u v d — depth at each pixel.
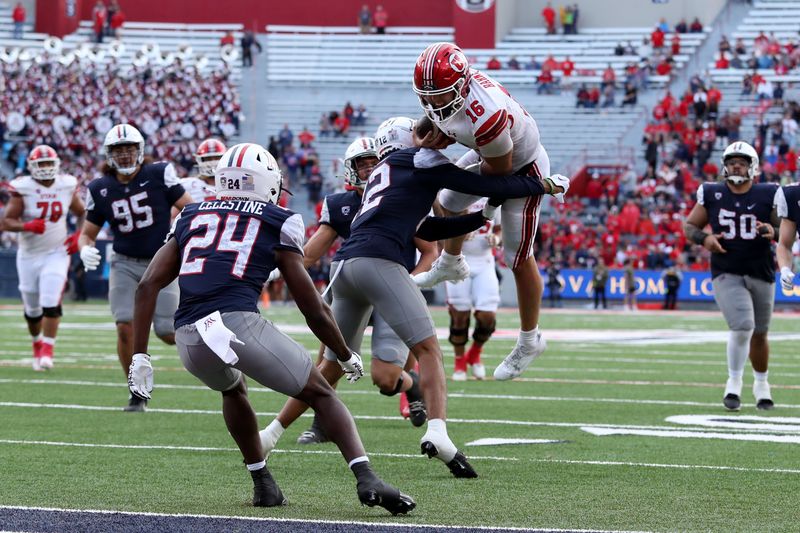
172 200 34.06
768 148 112.81
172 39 144.12
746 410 32.41
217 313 16.89
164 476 21.03
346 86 135.38
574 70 129.12
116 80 129.38
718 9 134.88
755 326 32.81
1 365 45.44
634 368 46.66
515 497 19.00
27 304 43.12
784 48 126.44
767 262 32.56
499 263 107.50
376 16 140.38
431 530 16.20
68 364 46.19
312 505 18.38
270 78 137.00
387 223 20.77
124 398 34.22
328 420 17.20
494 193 20.30
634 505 18.33
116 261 34.03
